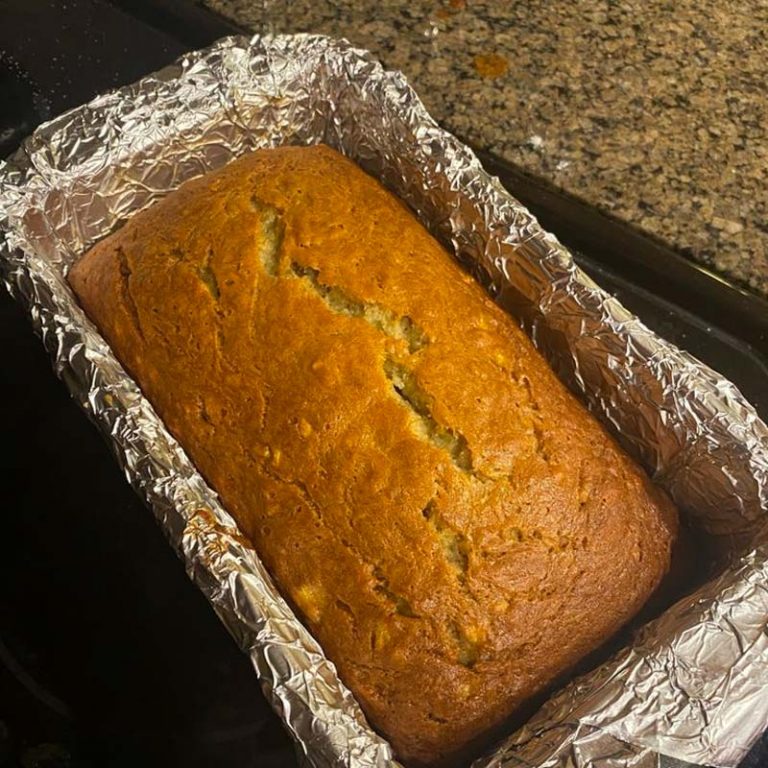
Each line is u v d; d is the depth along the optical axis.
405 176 0.42
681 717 0.30
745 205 0.48
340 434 0.34
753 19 0.56
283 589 0.33
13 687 0.39
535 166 0.49
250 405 0.35
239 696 0.39
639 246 0.46
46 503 0.43
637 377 0.36
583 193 0.48
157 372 0.37
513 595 0.32
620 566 0.34
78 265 0.41
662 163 0.49
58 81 0.52
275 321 0.36
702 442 0.35
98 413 0.34
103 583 0.41
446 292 0.37
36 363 0.46
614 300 0.36
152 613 0.40
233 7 0.54
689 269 0.46
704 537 0.37
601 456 0.35
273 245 0.38
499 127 0.50
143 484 0.33
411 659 0.32
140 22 0.54
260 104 0.43
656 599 0.35
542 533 0.33
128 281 0.38
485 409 0.34
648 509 0.35
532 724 0.31
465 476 0.33
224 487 0.35
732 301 0.45
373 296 0.36
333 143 0.44
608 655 0.34
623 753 0.29
